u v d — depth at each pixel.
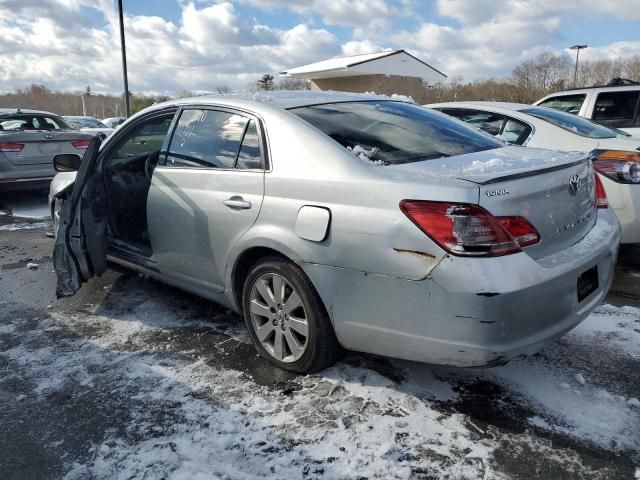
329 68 24.95
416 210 2.22
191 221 3.19
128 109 17.97
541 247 2.32
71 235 3.53
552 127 4.95
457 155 2.79
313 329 2.67
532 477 2.11
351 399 2.63
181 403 2.64
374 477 2.13
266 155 2.85
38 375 2.93
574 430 2.38
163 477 2.15
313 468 2.18
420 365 2.92
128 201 4.04
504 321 2.13
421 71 27.11
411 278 2.23
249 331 3.04
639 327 3.37
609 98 6.49
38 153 7.64
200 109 3.37
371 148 2.71
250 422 2.48
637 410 2.51
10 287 4.33
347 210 2.42
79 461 2.26
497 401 2.59
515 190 2.23
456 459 2.21
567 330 2.39
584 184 2.69
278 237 2.68
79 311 3.80
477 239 2.11
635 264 4.63
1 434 2.44
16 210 7.91
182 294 4.07
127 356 3.12
